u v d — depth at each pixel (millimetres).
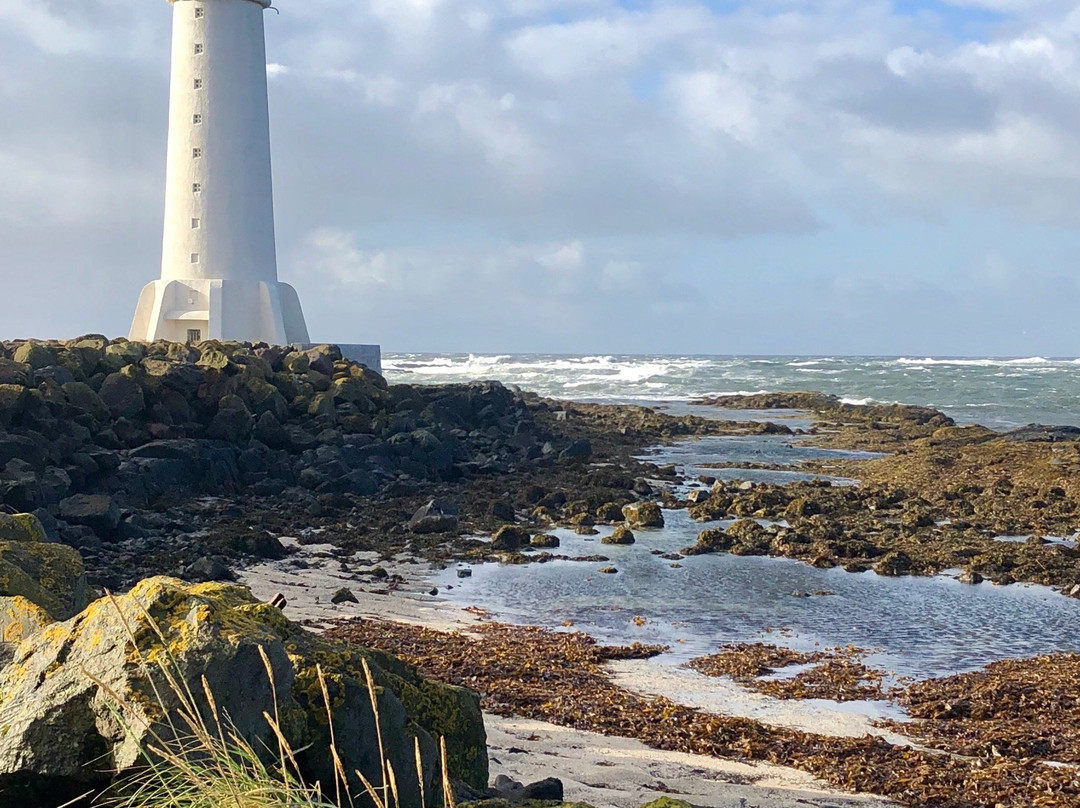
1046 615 17922
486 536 24031
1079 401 71938
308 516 24859
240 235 42375
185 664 4547
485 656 14391
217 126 42031
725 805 8867
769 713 12602
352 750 5270
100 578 17672
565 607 17969
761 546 22984
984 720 12508
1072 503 28188
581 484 31109
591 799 8531
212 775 4211
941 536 24078
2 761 4480
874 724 12273
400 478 29938
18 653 4926
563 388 84312
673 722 11828
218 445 27891
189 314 41656
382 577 19766
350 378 37375
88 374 30516
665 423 50719
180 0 42281
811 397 67625
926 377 92562
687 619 17375
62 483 22031
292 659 5391
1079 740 11609
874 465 36812
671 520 26688
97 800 4340
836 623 17281
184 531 22297
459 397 42125
